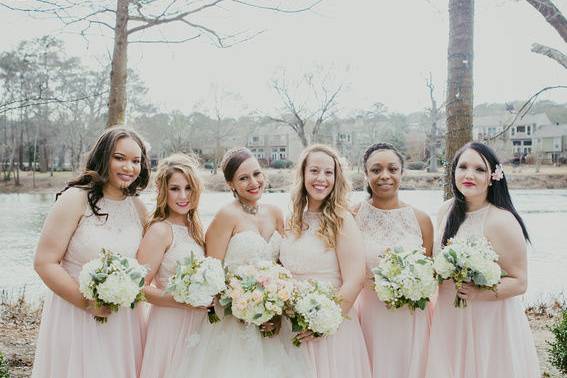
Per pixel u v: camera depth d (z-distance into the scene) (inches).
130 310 139.9
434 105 1309.1
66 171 1740.9
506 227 139.3
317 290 130.8
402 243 149.9
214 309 136.1
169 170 145.6
